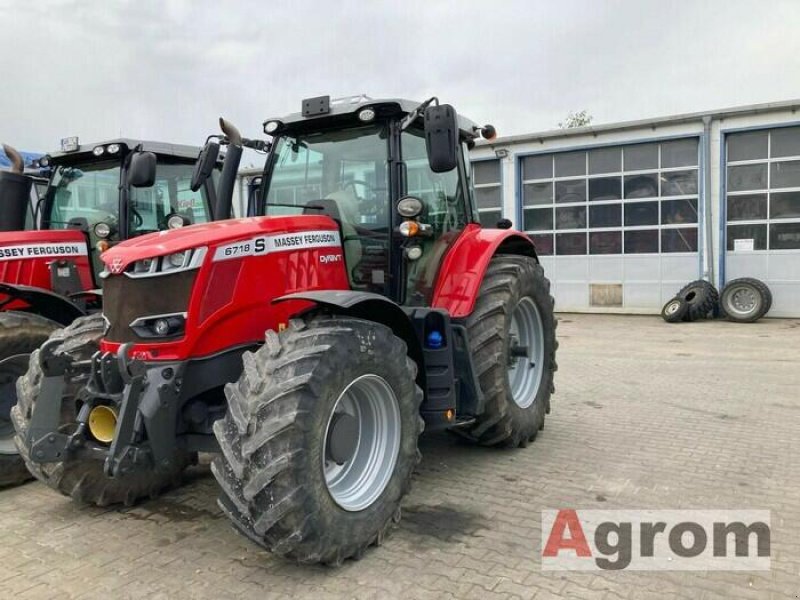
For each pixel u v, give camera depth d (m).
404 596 2.87
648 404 6.29
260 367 2.99
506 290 4.63
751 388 6.89
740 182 13.71
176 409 3.17
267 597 2.88
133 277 3.27
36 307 4.97
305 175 4.36
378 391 3.40
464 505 3.89
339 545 3.05
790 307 13.43
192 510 3.91
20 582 3.04
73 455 3.22
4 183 5.57
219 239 3.31
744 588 2.92
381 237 4.11
